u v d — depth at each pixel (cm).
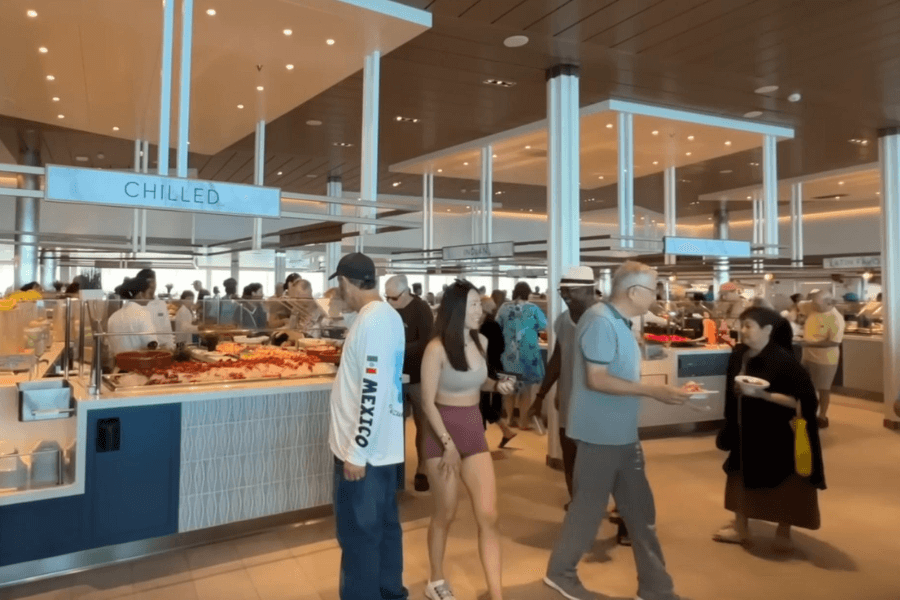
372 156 481
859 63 548
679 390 255
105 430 319
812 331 677
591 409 270
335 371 411
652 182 1195
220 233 1455
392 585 262
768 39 501
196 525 347
